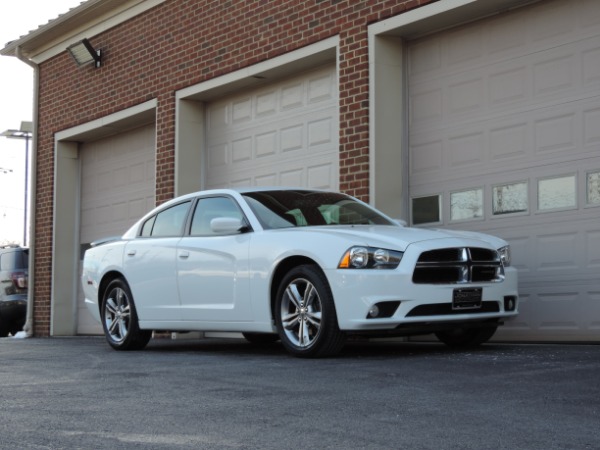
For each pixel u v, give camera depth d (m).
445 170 9.42
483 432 3.68
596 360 6.11
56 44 15.62
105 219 15.23
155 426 4.01
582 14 8.23
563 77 8.36
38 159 16.25
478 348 7.52
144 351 8.62
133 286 8.50
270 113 11.81
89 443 3.64
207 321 7.68
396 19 9.47
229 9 11.96
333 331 6.61
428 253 6.57
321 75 11.03
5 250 17.11
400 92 9.84
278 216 7.45
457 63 9.35
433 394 4.70
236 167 12.35
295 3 10.88
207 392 5.06
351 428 3.83
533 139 8.59
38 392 5.29
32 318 16.02
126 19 13.98
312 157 11.09
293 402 4.59
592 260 8.03
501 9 8.87
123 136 14.90
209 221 7.89
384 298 6.42
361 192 9.78
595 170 8.05
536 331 8.44
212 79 12.23
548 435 3.60
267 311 7.10
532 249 8.52
